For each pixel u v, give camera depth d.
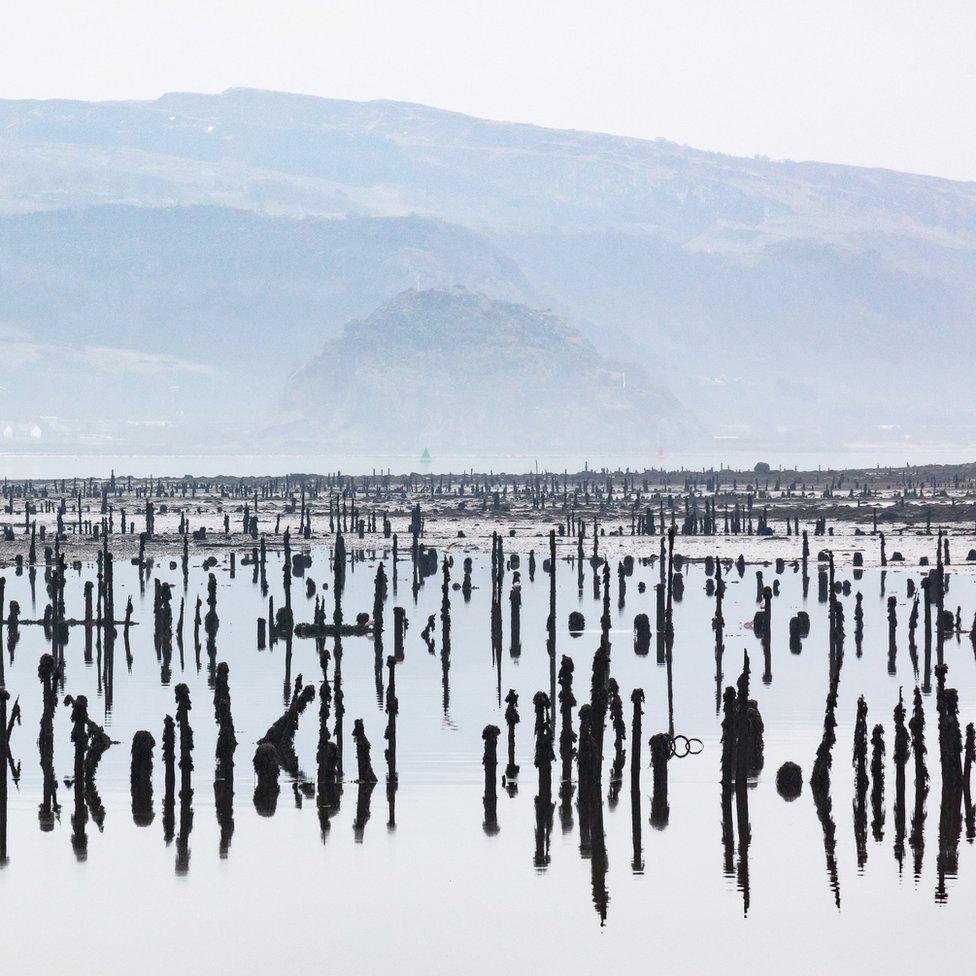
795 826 181.38
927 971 141.38
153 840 177.75
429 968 141.38
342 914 154.88
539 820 184.62
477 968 141.38
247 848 174.75
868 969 141.88
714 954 144.88
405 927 150.88
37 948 146.50
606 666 194.12
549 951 145.50
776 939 148.12
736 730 187.75
